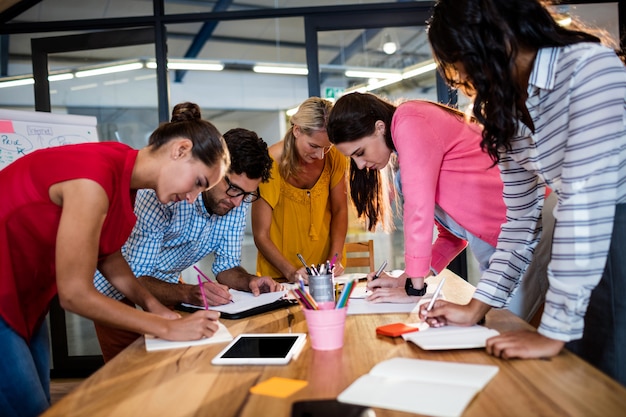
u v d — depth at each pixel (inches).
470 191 61.6
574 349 50.4
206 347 44.4
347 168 87.4
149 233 65.4
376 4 133.6
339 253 88.1
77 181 44.7
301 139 80.1
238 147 66.4
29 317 54.5
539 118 41.9
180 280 82.7
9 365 49.0
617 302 45.2
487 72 38.9
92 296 44.0
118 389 34.9
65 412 31.3
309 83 135.3
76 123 109.0
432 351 39.8
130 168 48.9
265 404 31.2
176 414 30.2
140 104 153.3
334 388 33.3
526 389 31.2
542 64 39.4
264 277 69.9
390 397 30.3
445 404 28.9
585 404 28.6
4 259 48.3
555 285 37.4
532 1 38.5
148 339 47.6
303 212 87.4
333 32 138.5
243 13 134.3
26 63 155.4
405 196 58.1
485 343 39.5
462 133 60.3
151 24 136.8
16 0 135.3
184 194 50.9
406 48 141.6
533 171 45.8
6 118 100.2
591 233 36.9
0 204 47.7
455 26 38.9
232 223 74.9
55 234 48.8
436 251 70.8
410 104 59.2
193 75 445.1
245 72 461.4
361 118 61.4
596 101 36.8
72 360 132.8
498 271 47.2
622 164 41.7
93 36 134.8
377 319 50.9
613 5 135.0
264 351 41.4
